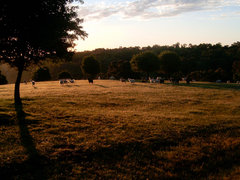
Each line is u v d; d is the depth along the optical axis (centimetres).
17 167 716
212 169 791
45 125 1159
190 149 933
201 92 3166
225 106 1983
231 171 771
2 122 1155
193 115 1567
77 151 855
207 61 12500
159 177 708
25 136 977
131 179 683
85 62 8031
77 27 1616
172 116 1507
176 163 811
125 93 2883
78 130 1109
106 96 2536
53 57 1773
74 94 2619
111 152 876
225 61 11950
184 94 2916
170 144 990
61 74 9750
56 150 846
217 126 1266
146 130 1141
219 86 4347
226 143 1003
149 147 935
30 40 1358
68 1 1495
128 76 10650
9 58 1504
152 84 4703
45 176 675
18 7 1170
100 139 984
